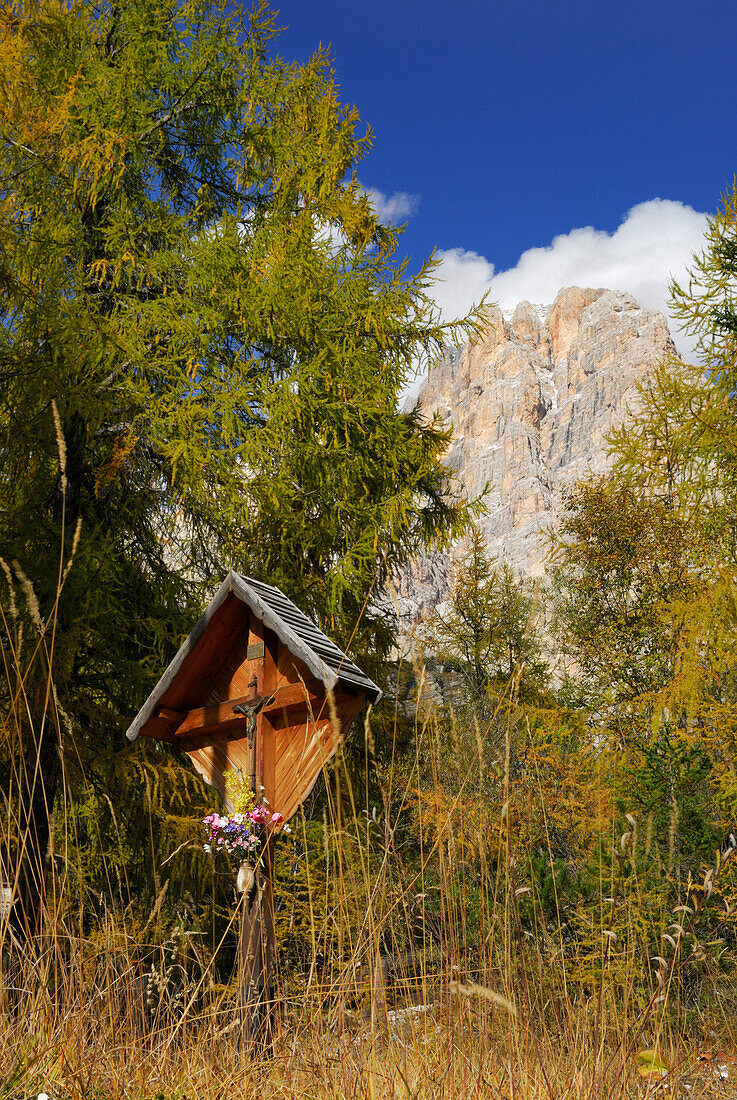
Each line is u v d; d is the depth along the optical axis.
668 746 7.58
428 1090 2.08
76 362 7.15
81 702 6.80
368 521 8.85
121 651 7.74
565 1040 2.37
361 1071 2.12
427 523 10.16
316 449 8.42
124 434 7.82
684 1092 2.43
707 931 4.41
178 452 7.39
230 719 3.64
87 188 8.34
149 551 8.77
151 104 8.78
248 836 3.25
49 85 8.12
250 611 3.65
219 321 8.10
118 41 9.02
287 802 3.43
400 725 7.40
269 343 8.87
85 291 8.21
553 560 13.20
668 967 2.48
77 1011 2.32
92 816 5.82
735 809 6.98
